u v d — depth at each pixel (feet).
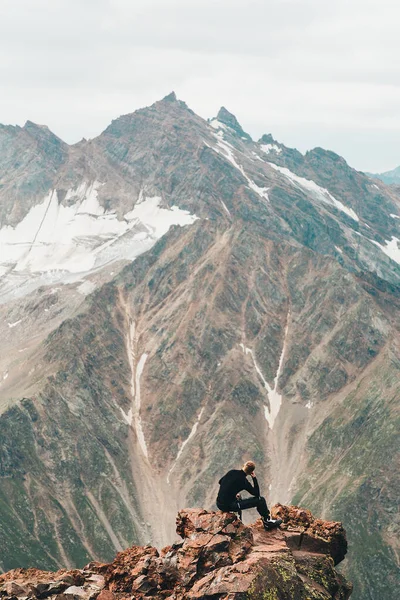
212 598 75.41
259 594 75.10
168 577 82.12
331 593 83.66
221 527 85.30
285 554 81.05
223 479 89.51
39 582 88.17
